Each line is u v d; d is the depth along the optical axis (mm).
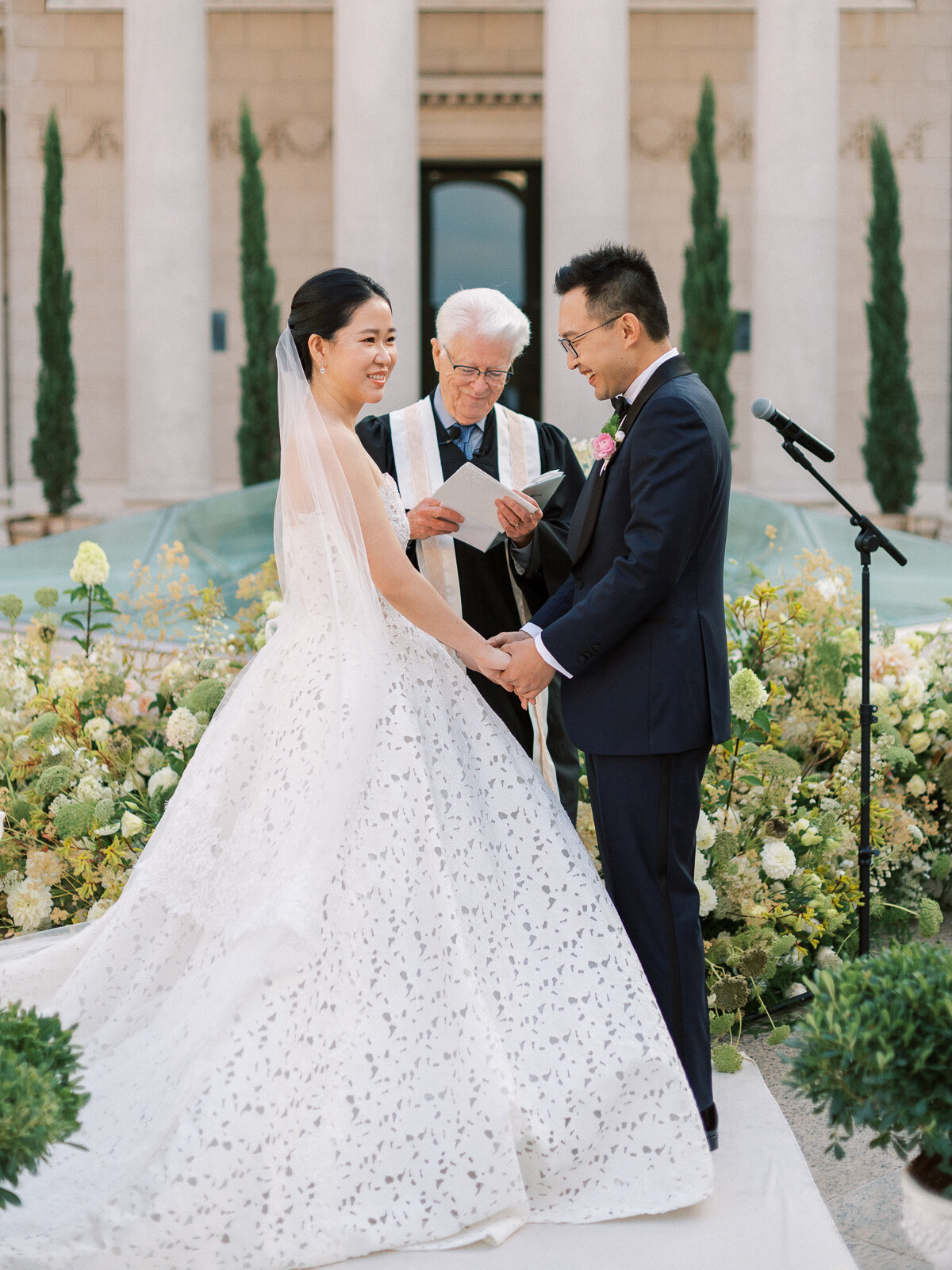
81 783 4066
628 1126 2717
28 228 16156
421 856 2791
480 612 3668
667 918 2908
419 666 3064
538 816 3041
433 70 16219
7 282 16781
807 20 13242
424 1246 2512
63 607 6625
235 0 15750
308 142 16062
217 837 2984
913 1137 2326
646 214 16172
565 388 13289
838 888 4023
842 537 7484
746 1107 3145
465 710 3104
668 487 2783
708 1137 2883
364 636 2932
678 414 2816
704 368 13703
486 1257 2480
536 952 2887
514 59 16203
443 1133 2588
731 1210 2652
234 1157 2461
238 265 16156
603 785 2943
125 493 13898
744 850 3844
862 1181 2871
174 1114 2518
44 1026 2293
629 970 2852
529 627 3182
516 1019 2787
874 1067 2174
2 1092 2074
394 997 2691
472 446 3738
